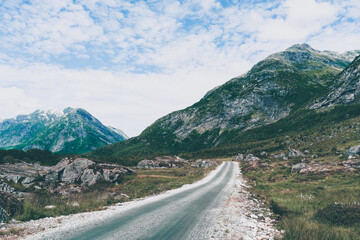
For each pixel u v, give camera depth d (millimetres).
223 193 21562
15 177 36094
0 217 8492
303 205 14344
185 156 139500
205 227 9297
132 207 13227
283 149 100125
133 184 39781
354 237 7566
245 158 96438
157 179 43969
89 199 15062
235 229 9281
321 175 32219
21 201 11227
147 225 9141
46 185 38062
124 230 8227
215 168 62625
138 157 109062
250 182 35031
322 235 7762
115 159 86938
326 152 61531
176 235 7973
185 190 23312
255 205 16312
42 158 55844
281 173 42500
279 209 13680
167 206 13789
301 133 124688
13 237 6824
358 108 127062
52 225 8547
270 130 176875
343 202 13016
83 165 44875
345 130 86312
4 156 47438
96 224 8953
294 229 8477
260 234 8844
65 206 12250
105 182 40844
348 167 32938
